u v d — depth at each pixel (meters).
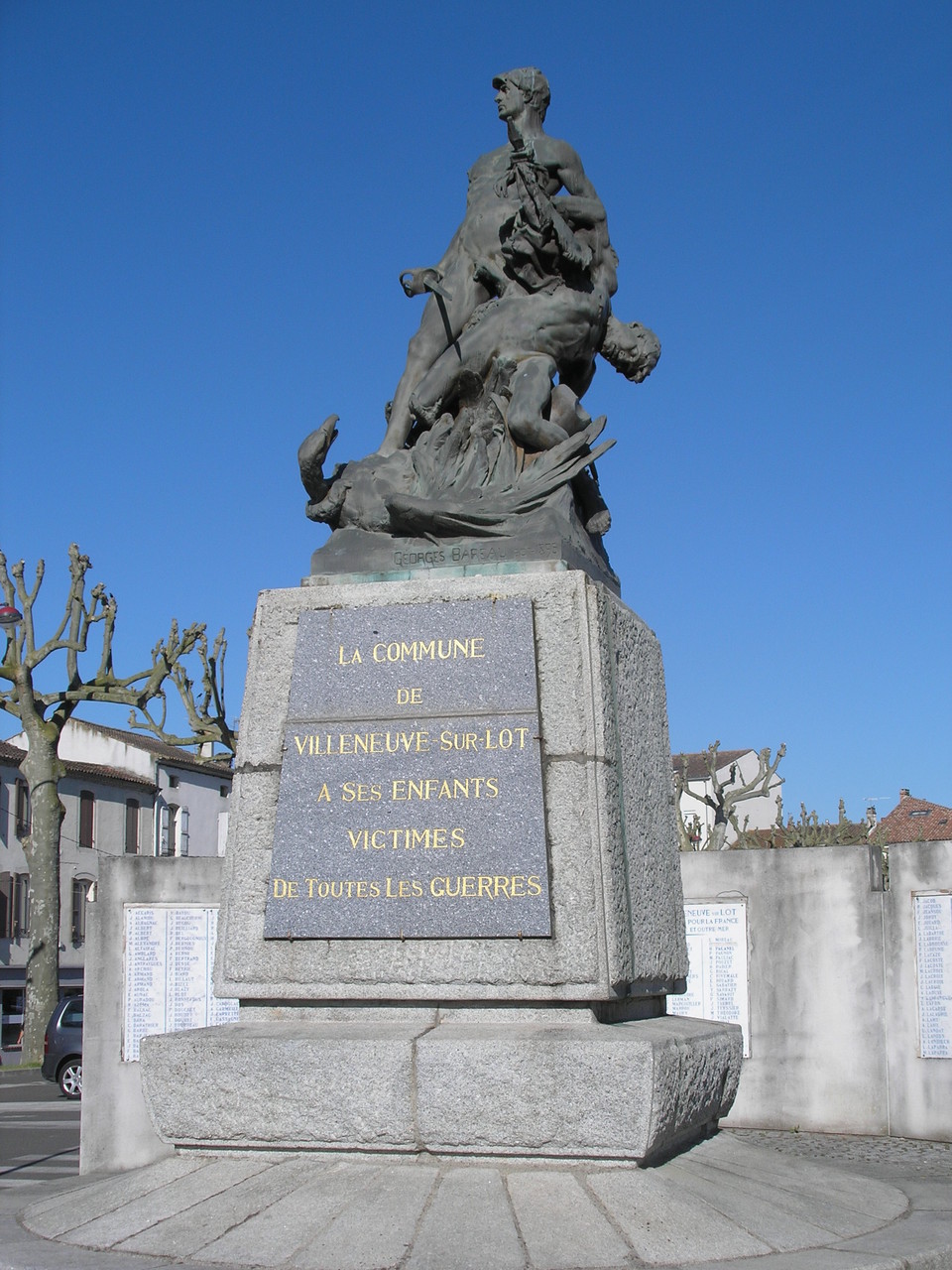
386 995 5.01
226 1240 4.16
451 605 5.42
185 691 21.12
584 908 4.95
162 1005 7.52
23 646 21.39
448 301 6.60
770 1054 7.97
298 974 5.10
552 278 6.42
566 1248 3.98
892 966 7.84
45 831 21.28
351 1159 4.63
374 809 5.21
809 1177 5.13
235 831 5.35
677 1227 4.18
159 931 7.58
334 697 5.40
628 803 5.44
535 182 6.32
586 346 6.52
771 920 8.07
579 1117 4.43
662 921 5.74
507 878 5.01
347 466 6.30
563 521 5.78
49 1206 4.89
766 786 30.05
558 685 5.25
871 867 7.96
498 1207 4.20
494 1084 4.49
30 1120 12.68
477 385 6.39
